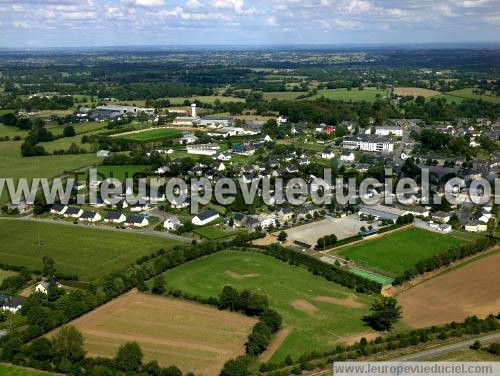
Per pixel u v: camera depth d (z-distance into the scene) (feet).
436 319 557.33
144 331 533.14
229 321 553.64
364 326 545.85
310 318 563.07
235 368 443.32
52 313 549.95
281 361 480.64
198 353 492.54
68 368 455.22
